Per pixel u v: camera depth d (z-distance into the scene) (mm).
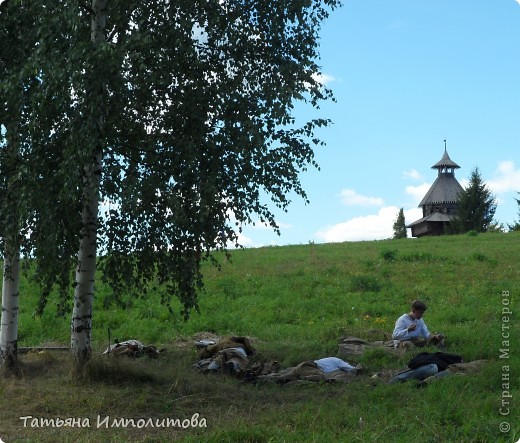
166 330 18016
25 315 19172
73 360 10648
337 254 33250
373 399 9625
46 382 10695
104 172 10695
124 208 10336
